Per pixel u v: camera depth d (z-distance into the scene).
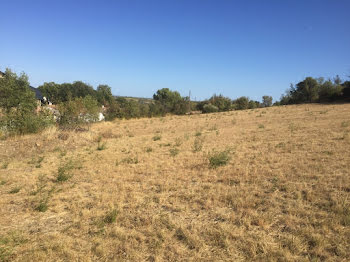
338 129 10.84
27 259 2.95
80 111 16.38
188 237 3.27
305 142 8.62
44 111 15.62
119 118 31.80
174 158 8.03
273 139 9.97
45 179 6.50
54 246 3.20
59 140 12.09
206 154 8.18
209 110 39.47
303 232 3.21
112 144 12.15
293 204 4.09
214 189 5.03
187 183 5.54
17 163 8.59
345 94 34.28
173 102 41.62
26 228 3.84
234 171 6.05
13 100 13.97
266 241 3.11
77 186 5.79
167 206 4.38
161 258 2.91
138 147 10.79
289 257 2.75
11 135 12.35
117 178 6.27
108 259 2.95
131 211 4.24
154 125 22.03
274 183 5.01
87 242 3.33
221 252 2.97
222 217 3.86
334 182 4.80
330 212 3.70
